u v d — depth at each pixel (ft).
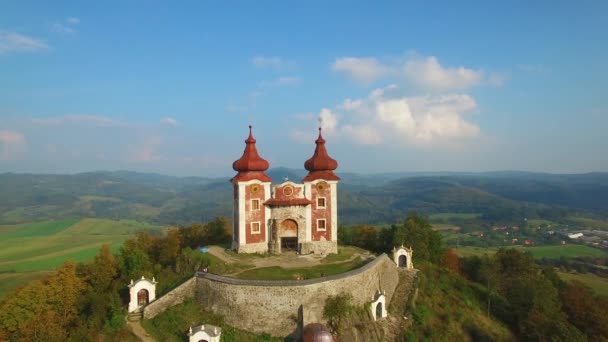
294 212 270.87
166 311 210.18
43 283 256.93
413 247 303.89
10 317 226.99
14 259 521.24
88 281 258.78
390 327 219.20
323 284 201.36
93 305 223.92
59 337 209.46
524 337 246.47
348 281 211.00
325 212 274.36
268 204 268.00
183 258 258.16
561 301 292.61
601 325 268.82
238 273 224.74
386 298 239.30
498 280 297.74
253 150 271.49
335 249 274.77
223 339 189.78
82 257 519.19
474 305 262.26
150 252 294.25
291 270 229.66
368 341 200.44
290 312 195.21
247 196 265.13
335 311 199.31
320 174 274.36
